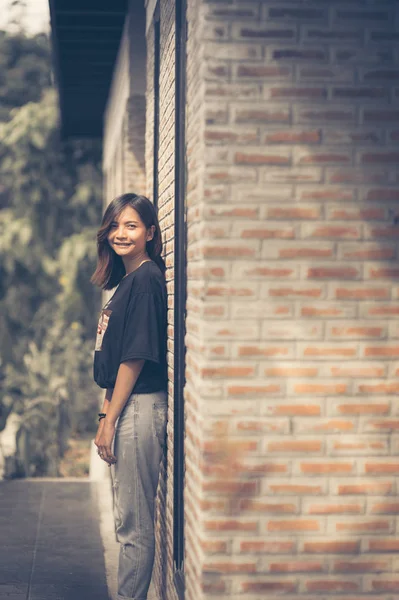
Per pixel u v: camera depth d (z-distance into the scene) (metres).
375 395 4.02
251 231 3.95
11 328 17.39
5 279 17.36
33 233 17.09
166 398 5.24
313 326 3.99
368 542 4.02
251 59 3.93
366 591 4.03
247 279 3.96
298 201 3.97
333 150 3.98
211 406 3.95
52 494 9.09
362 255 4.00
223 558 3.96
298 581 4.00
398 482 4.03
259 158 3.95
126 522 5.07
